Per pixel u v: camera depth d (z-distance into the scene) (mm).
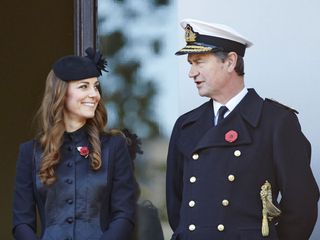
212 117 12344
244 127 12000
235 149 11922
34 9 16562
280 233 11977
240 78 12328
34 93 16641
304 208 11797
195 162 12039
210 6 14523
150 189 15031
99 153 12367
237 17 14367
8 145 16781
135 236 14938
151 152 15109
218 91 12242
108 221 12383
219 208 11742
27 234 12172
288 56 14188
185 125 12477
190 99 14703
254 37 14297
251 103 12188
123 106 15320
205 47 12141
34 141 12555
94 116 12594
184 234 11859
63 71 12375
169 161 12734
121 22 15438
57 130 12344
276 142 11883
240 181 11805
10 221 16750
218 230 11672
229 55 12195
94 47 15492
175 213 12656
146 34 15312
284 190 11820
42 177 12219
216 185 11820
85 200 12211
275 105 12172
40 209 12375
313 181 11953
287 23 14203
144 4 15336
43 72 16562
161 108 15156
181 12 14711
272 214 11750
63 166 12320
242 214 11727
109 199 12453
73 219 12117
